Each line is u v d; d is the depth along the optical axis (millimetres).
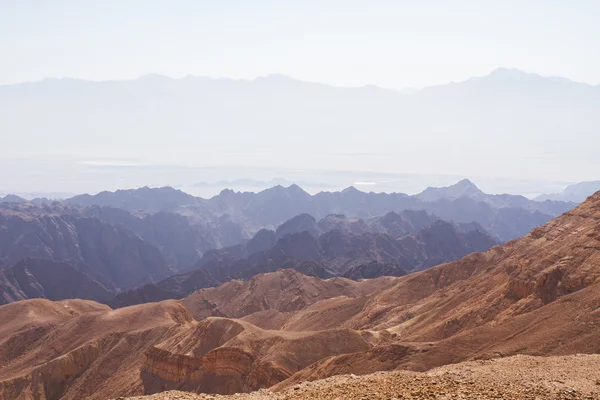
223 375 103062
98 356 134500
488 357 63188
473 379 27609
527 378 28328
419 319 112125
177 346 119688
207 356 105188
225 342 112250
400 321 120000
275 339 104438
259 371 96062
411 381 26750
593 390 24953
